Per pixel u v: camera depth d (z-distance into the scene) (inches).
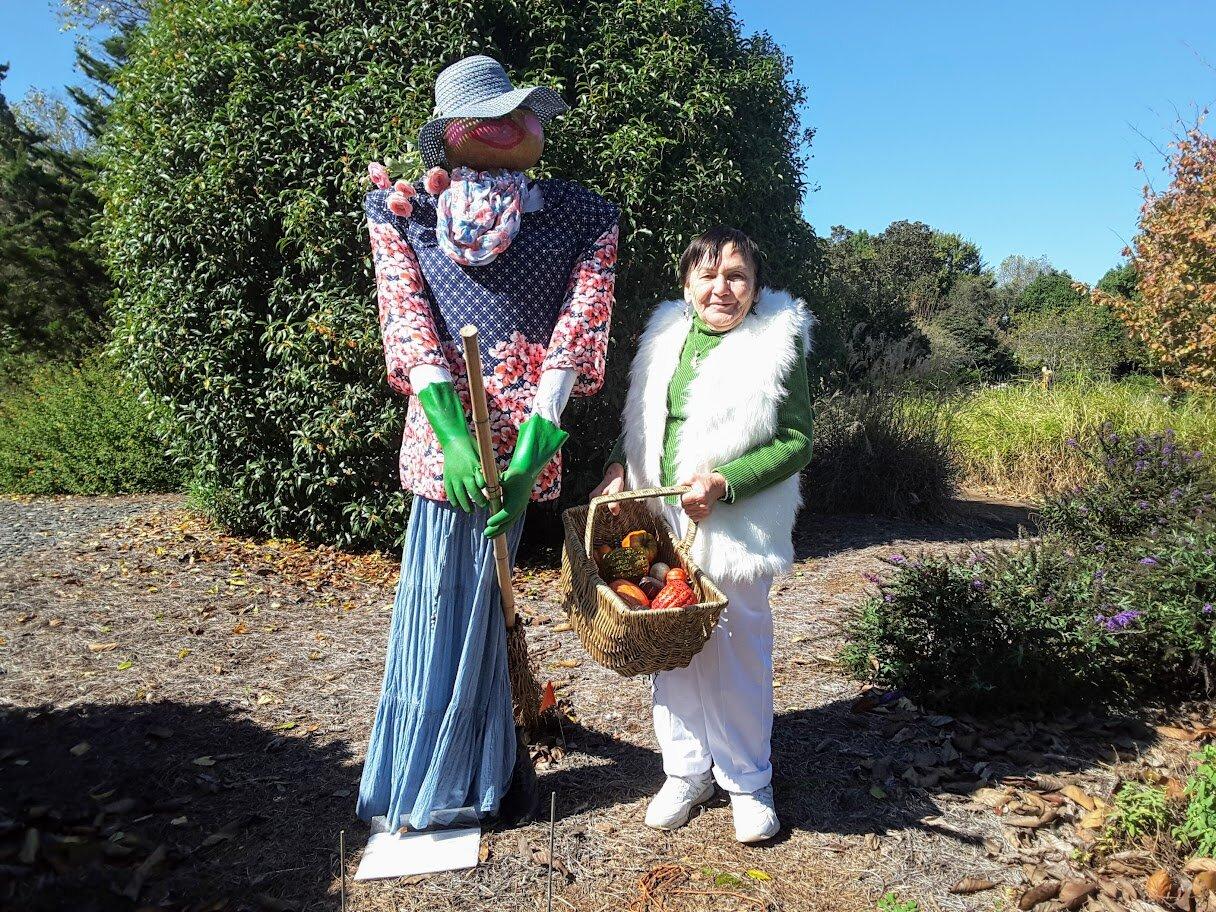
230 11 214.7
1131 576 147.5
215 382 217.0
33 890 81.0
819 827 99.7
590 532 90.5
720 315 94.2
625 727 124.6
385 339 86.7
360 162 198.1
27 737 120.3
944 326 1034.1
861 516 297.1
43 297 650.8
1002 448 358.3
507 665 98.7
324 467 217.9
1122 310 440.8
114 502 340.8
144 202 219.1
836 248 1171.9
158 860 88.4
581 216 93.0
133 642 163.8
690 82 219.5
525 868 90.3
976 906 86.7
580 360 88.7
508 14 210.5
